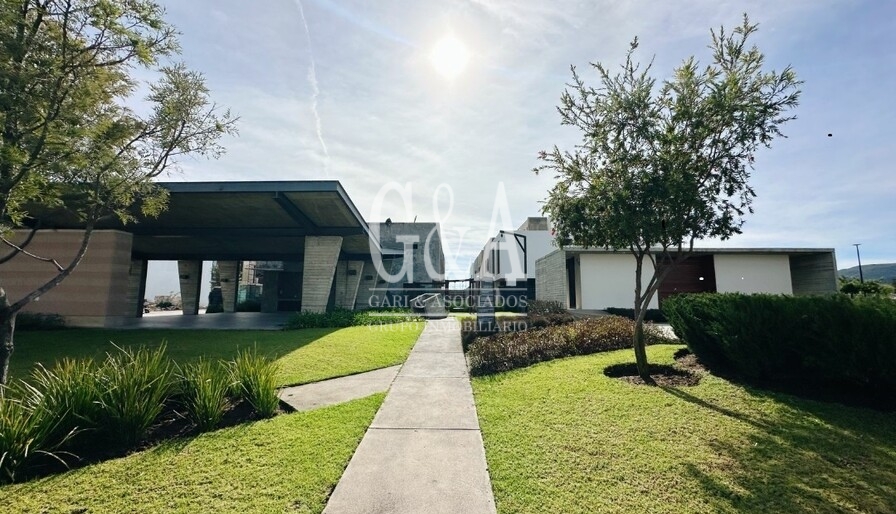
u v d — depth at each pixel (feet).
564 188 21.06
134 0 15.85
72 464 11.77
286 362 24.02
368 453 12.46
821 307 15.72
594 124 20.20
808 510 9.17
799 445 12.30
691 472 10.89
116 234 41.22
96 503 9.62
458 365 25.25
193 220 46.32
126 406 13.04
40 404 12.41
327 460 11.85
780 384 17.70
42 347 28.27
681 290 54.85
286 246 60.75
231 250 64.34
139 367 15.29
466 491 10.20
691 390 17.53
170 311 84.48
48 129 15.07
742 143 17.29
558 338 27.20
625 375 20.98
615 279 55.01
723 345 19.25
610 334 28.71
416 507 9.48
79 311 39.81
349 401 17.81
